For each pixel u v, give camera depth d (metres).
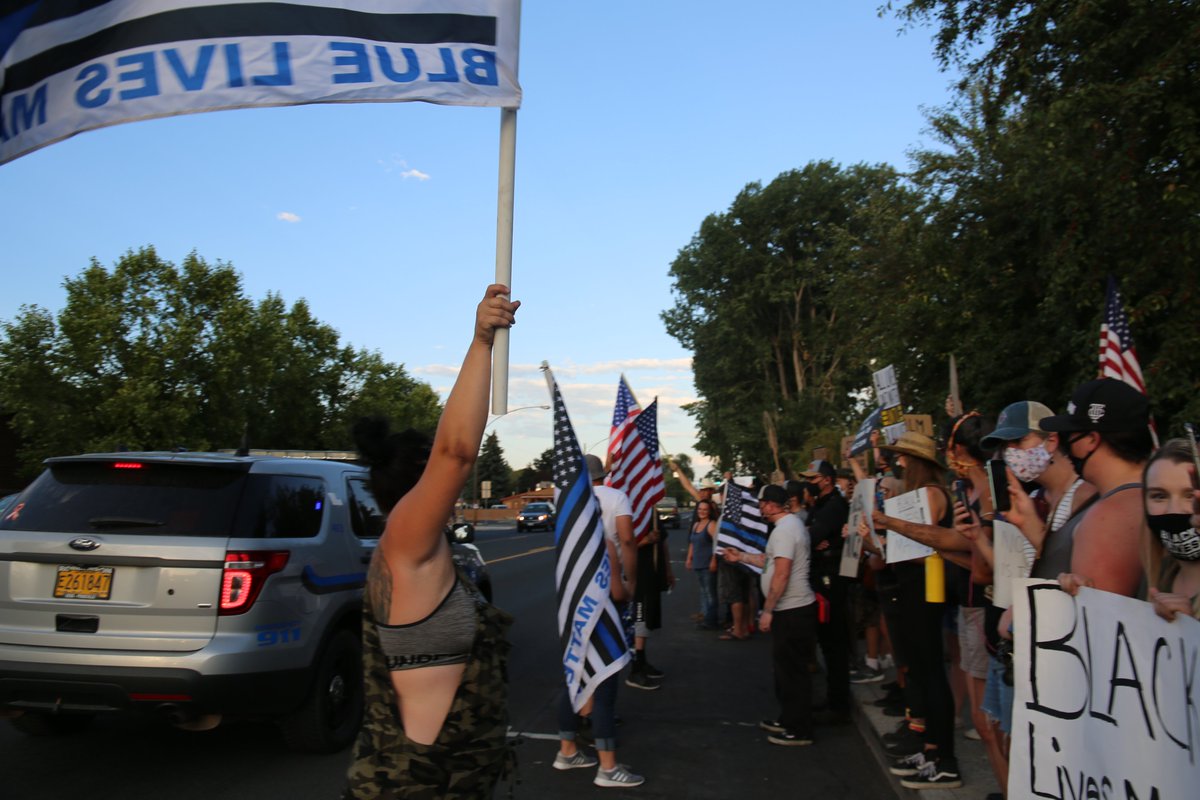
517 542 36.03
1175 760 2.30
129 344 33.88
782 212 46.19
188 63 3.75
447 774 2.40
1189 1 9.08
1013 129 13.16
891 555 5.29
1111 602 2.57
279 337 39.56
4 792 5.12
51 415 32.50
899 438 5.52
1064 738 2.72
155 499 5.46
